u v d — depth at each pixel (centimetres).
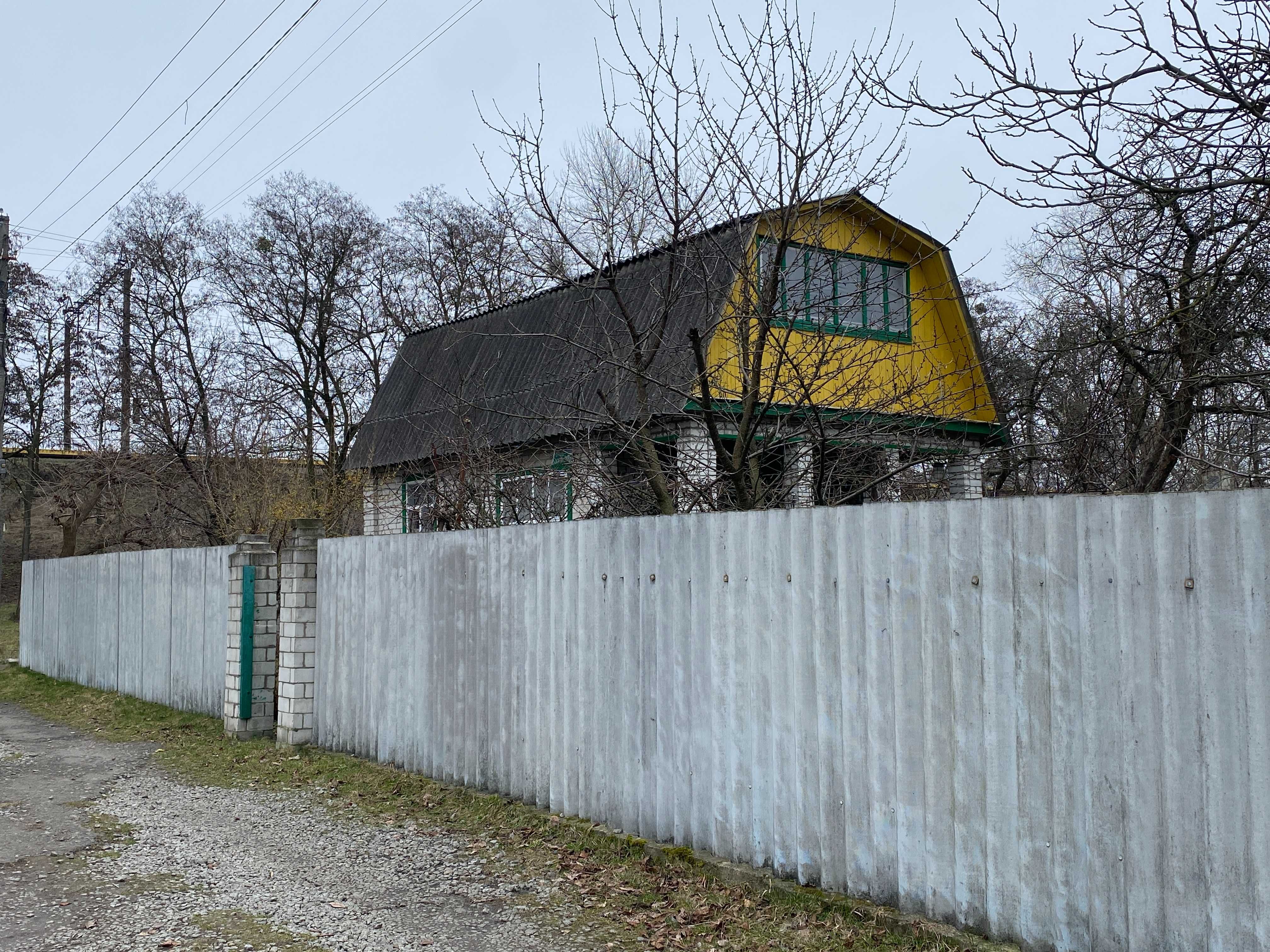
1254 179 567
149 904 560
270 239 2916
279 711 1031
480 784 772
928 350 1265
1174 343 764
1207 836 389
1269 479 761
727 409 991
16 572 3334
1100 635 424
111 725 1223
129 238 3045
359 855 652
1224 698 387
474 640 787
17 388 3206
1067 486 920
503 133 823
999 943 450
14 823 746
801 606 544
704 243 891
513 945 499
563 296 1483
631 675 643
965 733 469
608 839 632
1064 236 758
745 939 489
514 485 1121
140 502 2809
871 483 842
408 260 2986
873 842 505
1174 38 575
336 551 980
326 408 2928
